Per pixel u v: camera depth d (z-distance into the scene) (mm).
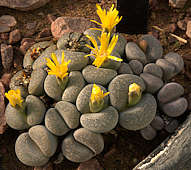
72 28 357
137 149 316
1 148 323
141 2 339
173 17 372
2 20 377
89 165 305
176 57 324
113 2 384
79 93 294
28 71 318
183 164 283
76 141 295
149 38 330
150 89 305
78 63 301
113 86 293
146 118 292
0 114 322
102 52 290
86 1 390
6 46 359
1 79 343
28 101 299
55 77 298
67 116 291
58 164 312
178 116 316
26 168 316
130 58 318
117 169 311
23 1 378
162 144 298
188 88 329
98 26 367
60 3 391
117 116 289
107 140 318
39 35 369
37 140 293
